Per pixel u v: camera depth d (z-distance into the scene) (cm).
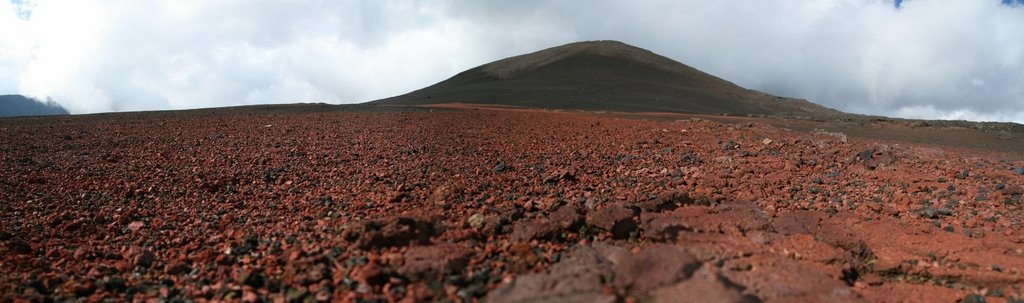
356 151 1266
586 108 4078
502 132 1688
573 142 1479
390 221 588
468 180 941
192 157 1192
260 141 1411
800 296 463
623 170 1080
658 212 711
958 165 1143
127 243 670
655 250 461
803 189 929
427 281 493
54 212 802
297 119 1934
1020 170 1075
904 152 1275
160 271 570
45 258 606
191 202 848
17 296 493
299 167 1081
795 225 684
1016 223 732
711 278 435
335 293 480
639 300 420
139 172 1042
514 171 1047
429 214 680
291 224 708
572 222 612
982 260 589
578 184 927
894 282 562
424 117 2089
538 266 522
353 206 775
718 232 634
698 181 963
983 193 892
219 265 572
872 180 1005
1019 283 542
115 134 1516
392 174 1002
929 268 571
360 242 565
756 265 523
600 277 455
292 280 509
